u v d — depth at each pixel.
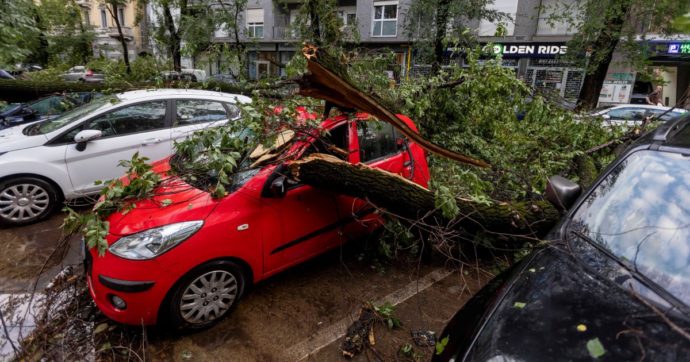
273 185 2.95
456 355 1.67
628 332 1.43
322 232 3.42
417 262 3.97
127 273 2.55
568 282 1.71
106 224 2.60
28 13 6.11
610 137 4.97
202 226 2.73
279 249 3.16
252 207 2.96
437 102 5.03
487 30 17.08
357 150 3.62
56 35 13.20
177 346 2.77
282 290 3.44
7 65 5.90
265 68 23.06
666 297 1.55
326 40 9.14
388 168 3.79
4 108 7.68
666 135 2.19
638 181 2.04
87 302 3.21
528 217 3.34
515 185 4.50
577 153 4.50
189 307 2.79
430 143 2.98
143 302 2.58
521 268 1.97
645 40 8.94
